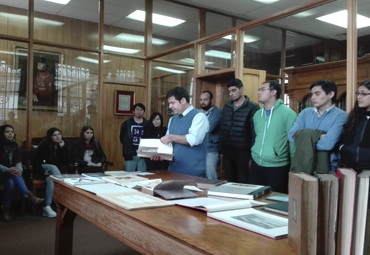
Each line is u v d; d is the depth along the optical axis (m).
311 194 0.85
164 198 1.62
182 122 2.62
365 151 2.15
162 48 5.91
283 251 0.93
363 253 0.87
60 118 5.02
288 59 4.82
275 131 2.87
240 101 3.42
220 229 1.15
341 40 3.75
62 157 4.29
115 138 5.60
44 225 3.61
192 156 2.60
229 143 3.42
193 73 4.94
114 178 2.21
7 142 3.93
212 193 1.73
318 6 3.34
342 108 3.12
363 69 2.90
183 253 1.07
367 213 0.87
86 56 5.22
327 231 0.87
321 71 4.05
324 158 2.34
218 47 4.53
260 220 1.22
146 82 5.71
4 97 4.61
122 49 5.54
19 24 4.72
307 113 2.65
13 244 2.98
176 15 5.76
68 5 5.04
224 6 5.56
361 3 2.94
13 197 4.00
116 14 5.46
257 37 4.50
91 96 5.27
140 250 1.31
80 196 1.89
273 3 5.28
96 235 3.29
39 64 4.85
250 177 3.06
